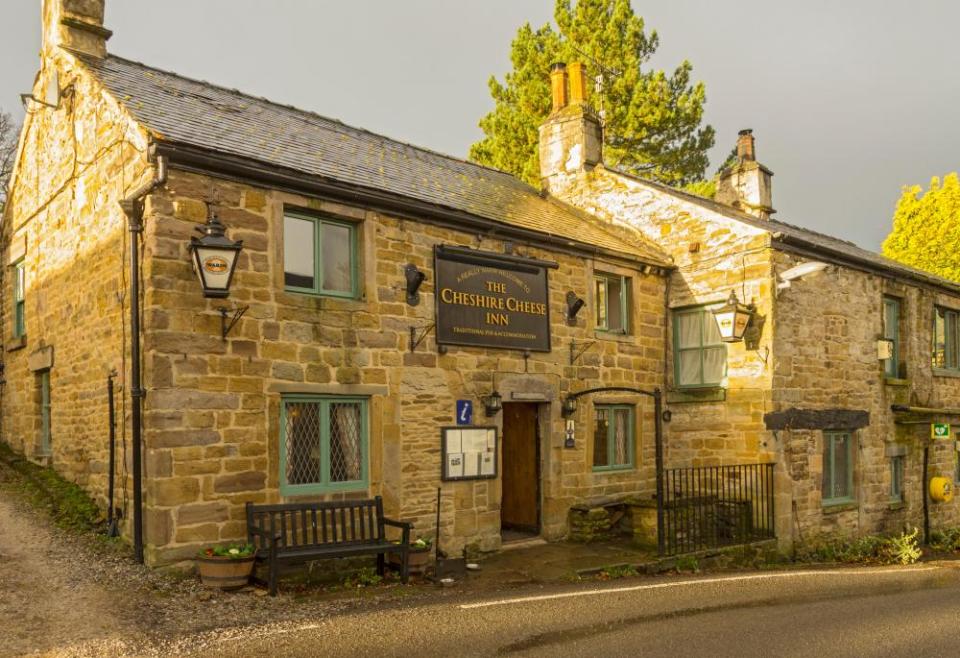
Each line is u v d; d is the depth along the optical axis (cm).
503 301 1103
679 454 1327
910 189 2797
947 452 1664
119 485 880
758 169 1717
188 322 813
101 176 955
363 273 963
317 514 902
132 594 716
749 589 891
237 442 838
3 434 1342
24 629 607
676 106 2416
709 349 1316
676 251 1368
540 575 934
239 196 861
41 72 1153
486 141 2478
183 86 1098
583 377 1213
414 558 881
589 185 1504
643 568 995
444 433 1023
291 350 886
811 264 1184
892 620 745
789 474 1245
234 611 694
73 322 1029
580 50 2270
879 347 1468
